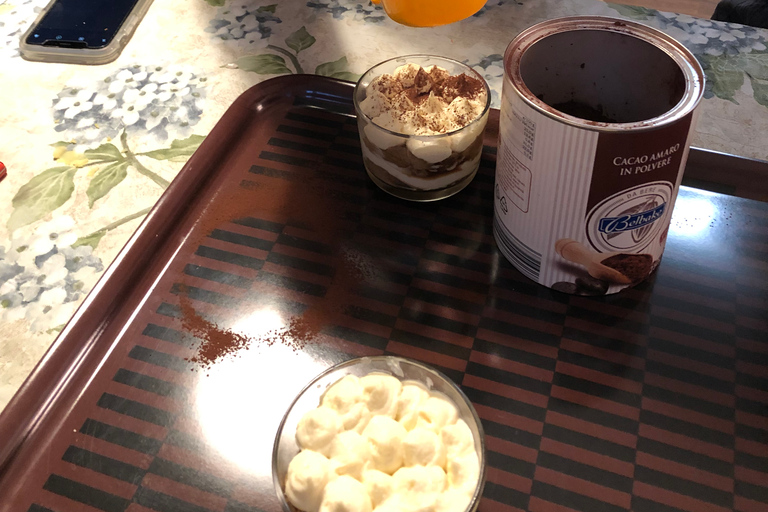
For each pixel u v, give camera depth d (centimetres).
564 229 43
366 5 75
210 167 57
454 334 46
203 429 42
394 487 36
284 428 38
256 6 76
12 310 49
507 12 73
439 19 40
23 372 46
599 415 42
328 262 51
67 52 70
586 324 46
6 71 70
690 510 38
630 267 45
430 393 40
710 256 50
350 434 37
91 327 47
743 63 64
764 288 48
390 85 53
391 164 52
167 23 74
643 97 45
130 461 41
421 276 50
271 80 63
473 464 36
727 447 40
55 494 39
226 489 40
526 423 42
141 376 45
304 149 59
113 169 59
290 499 36
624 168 38
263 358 45
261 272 50
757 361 44
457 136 49
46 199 57
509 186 44
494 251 51
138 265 50
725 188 54
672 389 43
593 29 43
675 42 41
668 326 46
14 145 61
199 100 65
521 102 39
